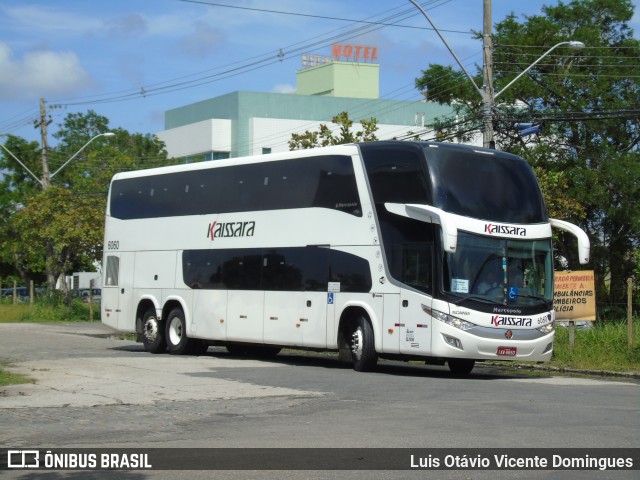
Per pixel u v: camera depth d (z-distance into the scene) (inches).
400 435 431.8
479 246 735.7
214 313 935.7
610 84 1736.0
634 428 452.1
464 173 748.0
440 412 514.0
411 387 652.1
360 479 338.0
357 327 787.4
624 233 1699.1
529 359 745.6
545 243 769.6
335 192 815.7
